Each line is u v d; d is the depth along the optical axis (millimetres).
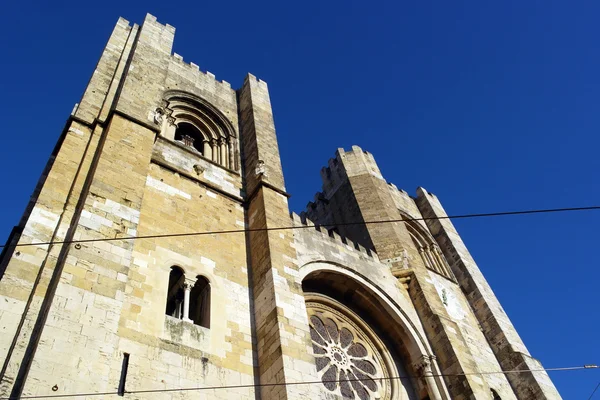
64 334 13641
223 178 27234
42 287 15344
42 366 12719
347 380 24250
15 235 21047
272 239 23188
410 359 26578
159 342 17156
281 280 21391
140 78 26734
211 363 17859
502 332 32344
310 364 18703
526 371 29891
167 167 24703
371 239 32938
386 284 28859
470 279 36156
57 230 17547
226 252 22859
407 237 33781
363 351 26438
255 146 29859
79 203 19000
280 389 17406
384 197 36906
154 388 15742
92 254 16203
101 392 13125
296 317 20234
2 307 14414
